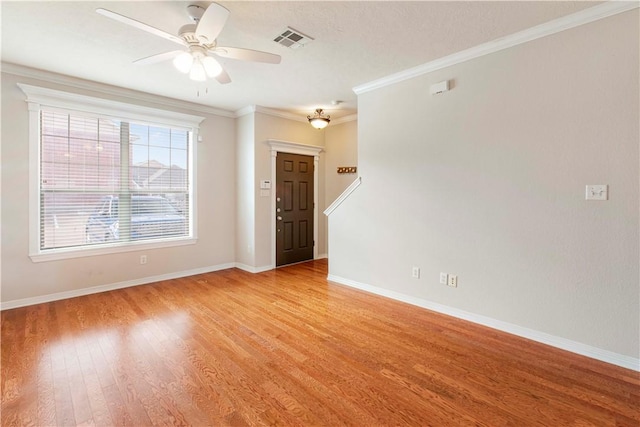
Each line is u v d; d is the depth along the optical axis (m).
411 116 3.34
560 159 2.41
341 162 5.60
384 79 3.53
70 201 3.63
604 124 2.22
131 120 4.00
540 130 2.50
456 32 2.53
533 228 2.56
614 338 2.22
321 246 5.90
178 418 1.70
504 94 2.68
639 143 2.10
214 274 4.70
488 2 2.13
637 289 2.13
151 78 3.54
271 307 3.33
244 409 1.78
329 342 2.56
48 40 2.68
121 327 2.82
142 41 2.70
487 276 2.84
